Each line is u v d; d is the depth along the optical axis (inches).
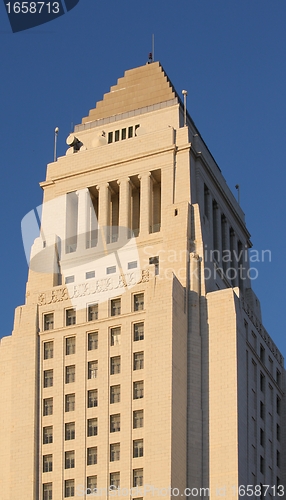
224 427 4746.6
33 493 4714.6
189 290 5019.7
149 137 5447.8
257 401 5054.1
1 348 5167.3
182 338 4879.4
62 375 4921.3
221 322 4943.4
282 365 5497.1
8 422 4987.7
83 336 4958.2
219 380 4840.1
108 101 5772.6
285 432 5310.0
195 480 4667.8
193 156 5418.3
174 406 4677.7
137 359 4822.8
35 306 5103.3
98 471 4675.2
